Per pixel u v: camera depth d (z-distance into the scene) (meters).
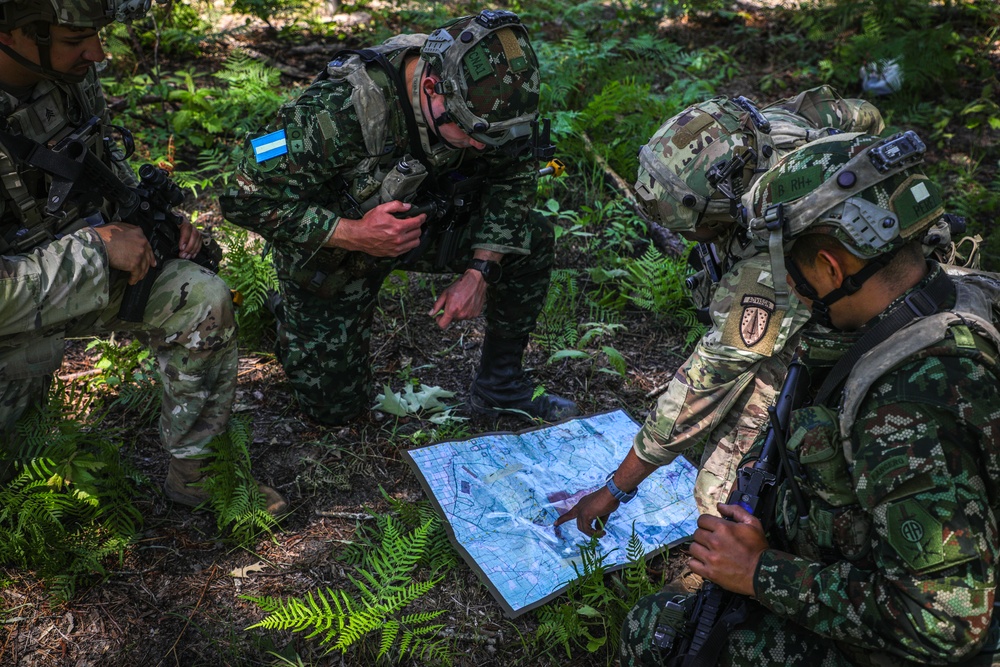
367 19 6.19
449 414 3.25
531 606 2.45
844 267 1.60
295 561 2.56
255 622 2.36
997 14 6.79
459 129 2.48
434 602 2.47
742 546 1.72
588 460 3.05
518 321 3.12
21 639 2.23
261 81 4.90
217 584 2.46
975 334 1.54
